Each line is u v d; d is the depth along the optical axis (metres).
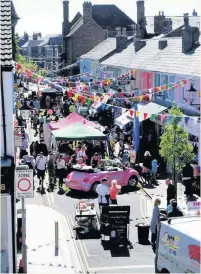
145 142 48.81
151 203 36.62
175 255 21.28
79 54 119.75
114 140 52.62
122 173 40.22
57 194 39.16
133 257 26.80
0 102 22.55
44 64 185.50
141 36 90.44
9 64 22.44
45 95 78.69
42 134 56.41
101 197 32.81
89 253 27.28
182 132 36.59
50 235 29.88
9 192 22.19
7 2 25.02
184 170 37.31
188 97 47.38
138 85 62.66
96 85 71.44
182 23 87.19
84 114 66.94
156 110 49.66
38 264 25.52
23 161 41.78
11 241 22.27
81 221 29.78
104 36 120.12
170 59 55.94
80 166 40.09
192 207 29.45
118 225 28.58
